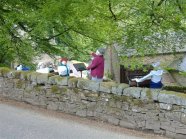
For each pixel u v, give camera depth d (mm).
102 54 13469
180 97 10125
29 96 12984
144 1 17141
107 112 11375
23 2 21344
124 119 11070
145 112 10711
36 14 19828
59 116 11844
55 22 20859
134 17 17688
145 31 17375
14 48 22047
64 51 24125
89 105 11695
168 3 17188
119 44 17969
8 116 11461
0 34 21016
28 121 11086
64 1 18250
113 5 17859
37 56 23875
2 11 21531
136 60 17641
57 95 12328
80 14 18172
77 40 23797
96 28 20188
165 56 18500
